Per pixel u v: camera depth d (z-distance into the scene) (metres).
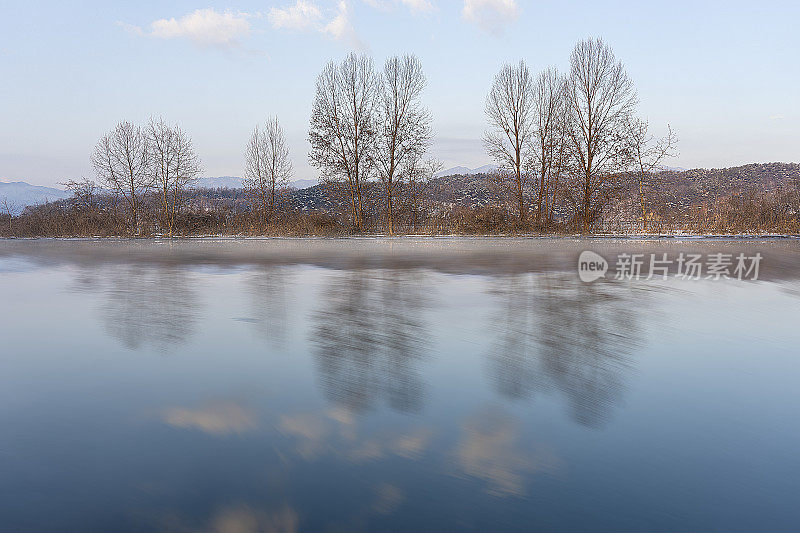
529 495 2.92
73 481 3.07
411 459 3.35
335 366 5.36
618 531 2.59
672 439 3.65
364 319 7.66
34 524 2.66
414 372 5.16
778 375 5.07
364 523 2.65
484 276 12.59
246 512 2.75
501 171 33.12
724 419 4.00
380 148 33.16
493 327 7.12
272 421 3.96
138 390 4.65
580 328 7.08
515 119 32.66
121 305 8.84
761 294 9.90
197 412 4.12
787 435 3.71
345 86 32.91
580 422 3.94
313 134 33.03
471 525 2.63
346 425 3.88
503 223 32.09
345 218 33.84
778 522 2.68
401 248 22.11
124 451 3.46
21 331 6.96
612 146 31.50
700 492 2.96
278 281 11.77
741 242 26.23
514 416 4.06
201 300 9.30
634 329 7.01
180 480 3.08
